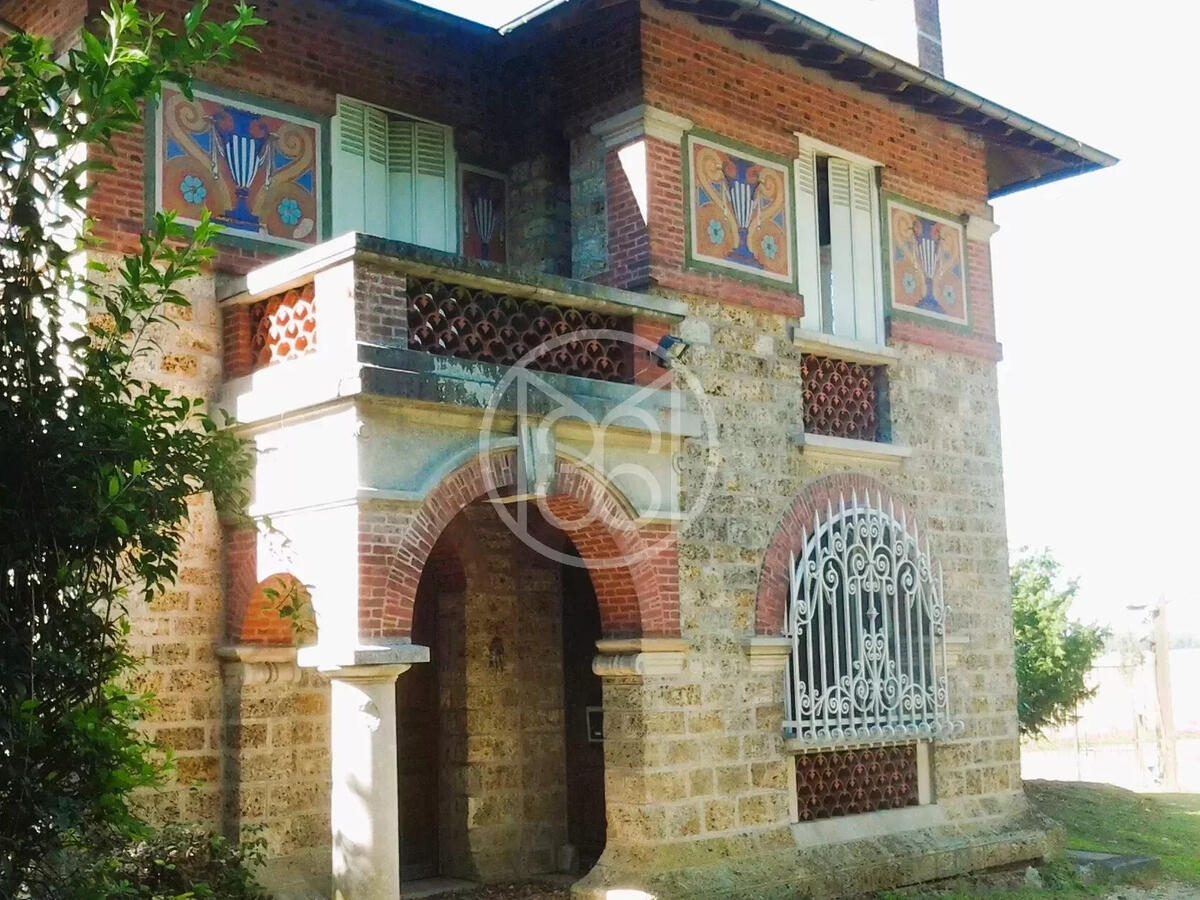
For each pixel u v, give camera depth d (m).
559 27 11.59
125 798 8.95
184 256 7.11
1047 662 20.16
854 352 12.88
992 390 14.45
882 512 12.80
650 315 10.95
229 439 7.54
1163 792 22.30
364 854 8.73
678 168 11.55
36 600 6.61
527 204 12.45
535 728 12.45
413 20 11.52
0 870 6.22
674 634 10.88
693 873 10.61
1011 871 13.23
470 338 9.84
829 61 12.62
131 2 6.62
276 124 10.80
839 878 11.55
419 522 9.24
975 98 13.54
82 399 6.77
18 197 6.57
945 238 14.20
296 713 10.15
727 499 11.50
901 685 12.57
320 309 9.29
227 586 9.94
